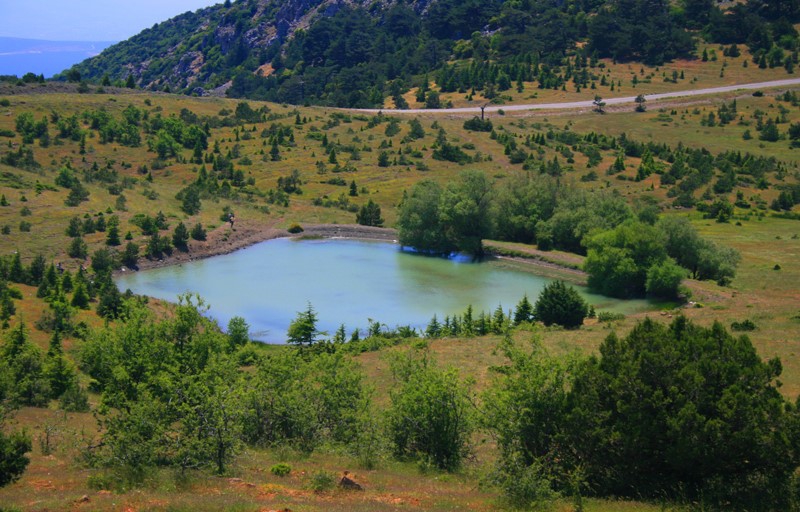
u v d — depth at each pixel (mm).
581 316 75250
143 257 106562
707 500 25953
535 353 31734
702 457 26625
